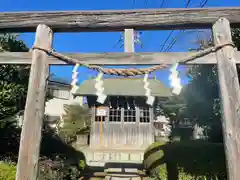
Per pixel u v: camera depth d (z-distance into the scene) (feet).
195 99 21.50
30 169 7.19
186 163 13.60
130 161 27.71
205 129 21.70
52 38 8.87
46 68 8.39
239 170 6.87
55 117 58.85
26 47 15.48
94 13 8.81
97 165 25.63
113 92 35.32
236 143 7.11
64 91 63.67
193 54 8.29
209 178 12.55
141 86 38.27
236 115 7.36
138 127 36.47
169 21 8.57
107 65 8.64
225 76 7.80
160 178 14.70
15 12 8.93
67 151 19.20
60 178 13.56
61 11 8.86
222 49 8.11
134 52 8.58
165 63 8.36
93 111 36.91
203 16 8.52
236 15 8.45
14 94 12.59
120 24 8.71
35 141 7.48
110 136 35.99
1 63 8.65
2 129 13.66
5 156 12.57
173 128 30.76
